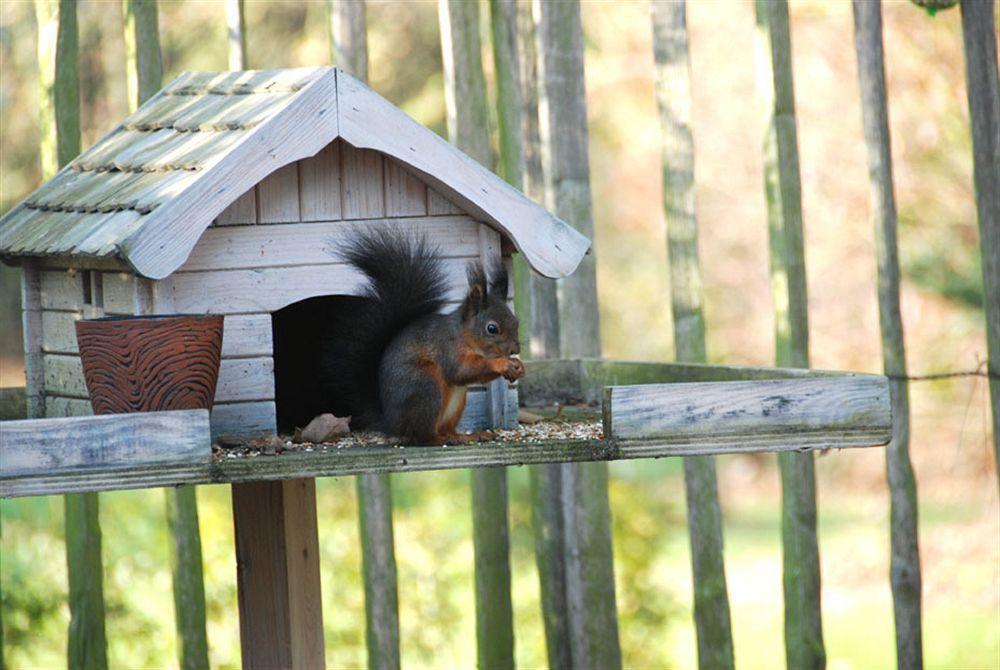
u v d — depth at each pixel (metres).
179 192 7.04
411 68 20.70
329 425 7.66
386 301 7.85
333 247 7.72
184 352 7.01
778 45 10.72
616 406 7.16
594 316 11.24
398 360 7.54
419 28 20.70
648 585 16.02
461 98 11.09
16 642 15.05
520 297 11.44
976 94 10.62
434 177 7.57
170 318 7.02
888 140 10.82
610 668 11.38
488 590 11.46
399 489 17.36
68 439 6.59
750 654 18.67
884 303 10.88
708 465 11.16
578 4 11.14
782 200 10.77
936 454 21.84
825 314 22.16
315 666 8.77
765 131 10.83
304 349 8.74
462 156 7.60
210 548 14.95
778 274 10.84
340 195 7.75
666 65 10.98
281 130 7.23
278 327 8.78
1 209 20.33
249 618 8.66
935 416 21.66
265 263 7.61
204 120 8.10
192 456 6.73
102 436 6.63
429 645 15.60
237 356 7.58
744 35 23.42
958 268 21.14
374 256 7.73
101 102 20.34
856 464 24.67
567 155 11.12
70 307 8.15
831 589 21.89
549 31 11.09
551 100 11.12
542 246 7.72
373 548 11.16
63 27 10.76
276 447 7.22
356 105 7.40
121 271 7.55
